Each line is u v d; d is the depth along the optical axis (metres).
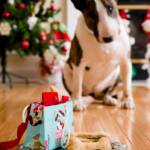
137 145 1.19
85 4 1.93
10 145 1.11
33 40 3.21
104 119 1.70
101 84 2.23
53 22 3.26
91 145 1.04
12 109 1.98
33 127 1.02
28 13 3.21
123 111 1.95
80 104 2.00
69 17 3.48
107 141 1.08
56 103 1.06
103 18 1.87
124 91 2.10
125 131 1.42
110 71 2.15
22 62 3.63
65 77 2.26
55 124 1.02
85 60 2.03
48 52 3.29
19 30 3.15
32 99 2.37
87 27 1.95
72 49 2.08
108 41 1.91
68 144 1.05
